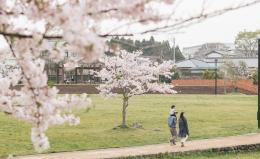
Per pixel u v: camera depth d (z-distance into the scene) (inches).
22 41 164.4
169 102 2193.7
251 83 3248.0
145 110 1787.6
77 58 175.3
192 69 4822.8
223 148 942.4
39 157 844.6
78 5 150.6
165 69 1414.9
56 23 141.8
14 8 162.4
